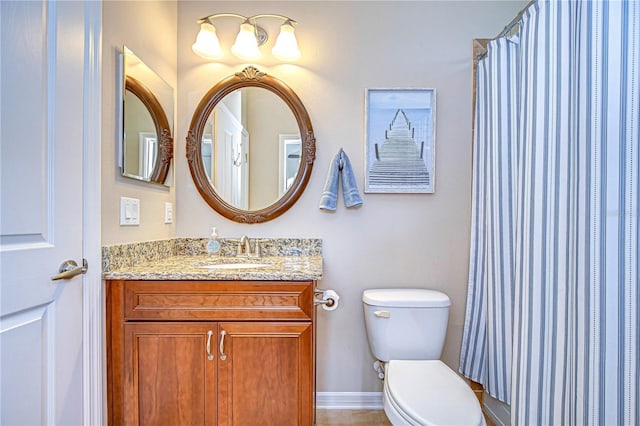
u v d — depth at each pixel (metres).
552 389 1.17
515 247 1.48
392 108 1.91
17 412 0.96
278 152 1.91
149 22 1.63
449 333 1.92
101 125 1.28
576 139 1.09
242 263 1.72
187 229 1.91
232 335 1.32
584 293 1.02
